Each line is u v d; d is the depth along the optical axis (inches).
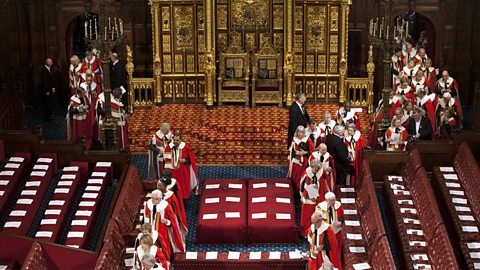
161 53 1120.2
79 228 766.5
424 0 1171.3
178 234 749.3
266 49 1095.0
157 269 642.8
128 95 1098.7
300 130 855.1
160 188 759.1
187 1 1102.4
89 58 1080.8
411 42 1305.4
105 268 684.7
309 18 1107.3
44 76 1111.6
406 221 775.7
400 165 861.2
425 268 705.6
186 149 848.9
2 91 1026.1
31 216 786.2
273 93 1104.2
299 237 814.5
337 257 706.2
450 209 786.2
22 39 1163.9
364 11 1190.9
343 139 874.1
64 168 858.8
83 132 999.0
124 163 873.5
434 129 1010.1
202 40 1119.0
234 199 834.8
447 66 1187.9
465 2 1162.0
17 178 834.8
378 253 704.4
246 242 799.7
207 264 737.6
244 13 1108.5
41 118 1140.5
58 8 1163.3
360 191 824.3
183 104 1119.6
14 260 711.1
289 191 849.5
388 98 902.4
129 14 1195.3
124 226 768.3
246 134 1021.2
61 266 713.0
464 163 833.5
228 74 1104.2
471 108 1184.8
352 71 1216.8
